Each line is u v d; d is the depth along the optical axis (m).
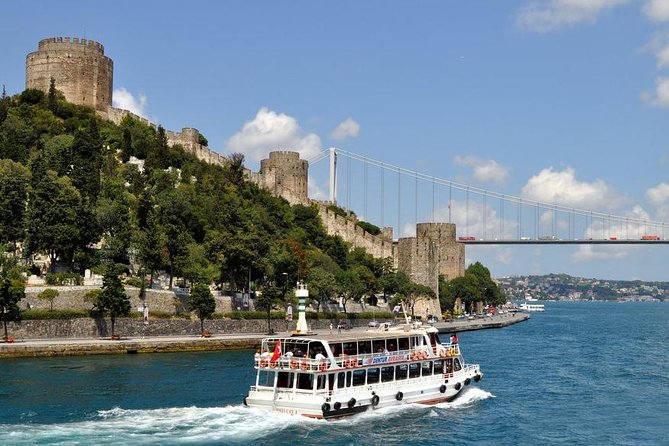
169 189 173.88
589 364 117.31
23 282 119.88
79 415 67.69
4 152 169.75
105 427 63.94
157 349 115.38
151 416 67.94
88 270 134.38
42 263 140.38
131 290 126.75
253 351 119.31
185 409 70.44
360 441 63.62
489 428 70.06
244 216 183.38
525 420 73.69
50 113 197.62
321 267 174.00
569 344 155.75
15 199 141.88
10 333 110.38
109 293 116.62
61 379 85.81
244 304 143.38
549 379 99.88
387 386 74.50
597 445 65.19
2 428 62.94
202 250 154.00
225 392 79.94
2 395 75.81
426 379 78.81
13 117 186.50
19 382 83.25
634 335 190.88
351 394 71.00
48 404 72.00
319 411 68.12
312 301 166.00
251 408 71.12
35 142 183.50
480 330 197.62
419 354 78.69
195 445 60.06
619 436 68.31
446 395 80.38
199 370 95.12
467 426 70.56
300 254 165.25
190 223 166.88
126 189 173.00
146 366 98.06
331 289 163.62
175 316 130.25
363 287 181.12
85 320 117.38
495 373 104.62
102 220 150.62
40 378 86.19
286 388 69.88
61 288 119.81
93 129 179.50
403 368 77.00
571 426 71.75
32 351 104.94
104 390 79.69
